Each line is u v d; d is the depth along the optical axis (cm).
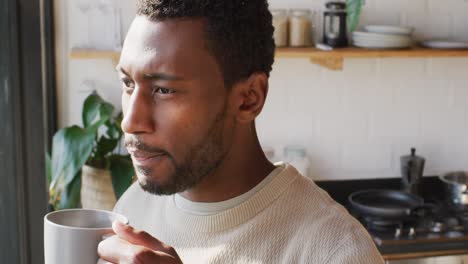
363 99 325
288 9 312
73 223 85
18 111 182
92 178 268
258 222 95
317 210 96
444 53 300
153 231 105
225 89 87
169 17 84
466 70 331
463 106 333
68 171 258
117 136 281
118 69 87
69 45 301
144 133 84
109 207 268
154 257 78
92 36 301
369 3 319
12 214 185
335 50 292
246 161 96
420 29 325
